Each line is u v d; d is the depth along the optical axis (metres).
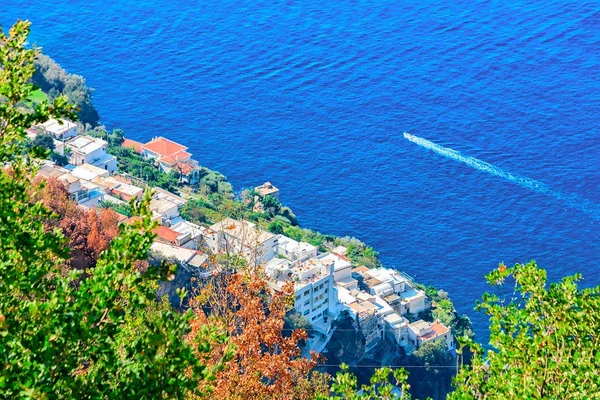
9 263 38.72
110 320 37.75
